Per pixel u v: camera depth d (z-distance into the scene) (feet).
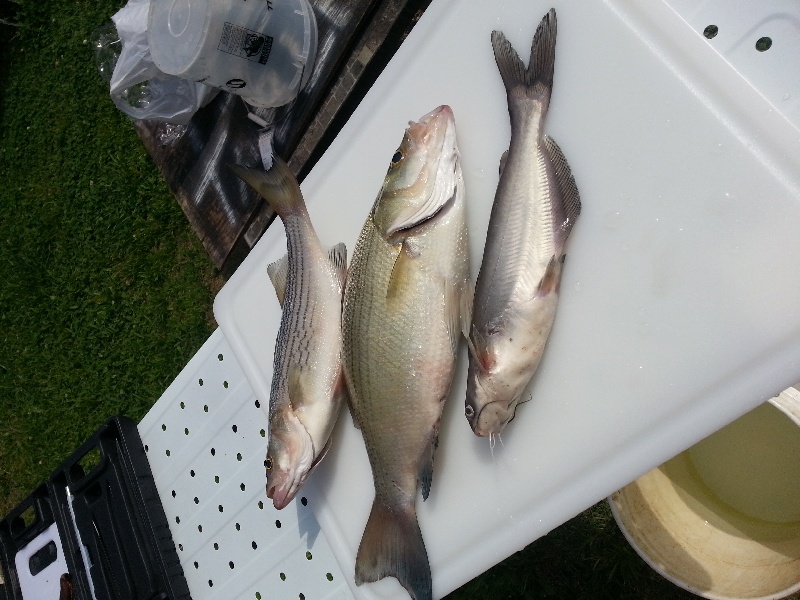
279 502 1.92
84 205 4.02
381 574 1.81
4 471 4.07
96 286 3.92
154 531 2.52
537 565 2.68
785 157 1.36
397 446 1.71
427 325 1.62
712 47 1.46
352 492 2.01
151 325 3.72
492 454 1.69
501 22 1.78
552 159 1.57
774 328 1.34
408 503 1.74
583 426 1.56
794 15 1.48
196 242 3.65
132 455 2.64
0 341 4.17
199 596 2.47
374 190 2.05
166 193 3.75
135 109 3.10
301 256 1.98
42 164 4.22
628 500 2.23
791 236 1.34
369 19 2.61
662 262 1.48
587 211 1.59
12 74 4.40
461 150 1.82
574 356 1.57
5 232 4.27
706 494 2.41
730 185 1.41
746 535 2.27
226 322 2.44
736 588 2.12
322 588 2.11
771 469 2.32
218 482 2.44
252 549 2.32
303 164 2.74
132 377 3.72
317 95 2.68
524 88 1.60
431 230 1.63
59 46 4.20
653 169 1.51
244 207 2.97
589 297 1.56
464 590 2.73
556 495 1.59
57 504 2.70
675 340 1.45
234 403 2.42
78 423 3.84
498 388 1.51
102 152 3.98
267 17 2.47
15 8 4.33
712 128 1.44
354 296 1.76
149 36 2.58
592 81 1.60
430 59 1.92
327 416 1.89
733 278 1.39
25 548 2.87
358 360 1.74
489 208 1.74
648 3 1.54
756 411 2.38
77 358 3.92
